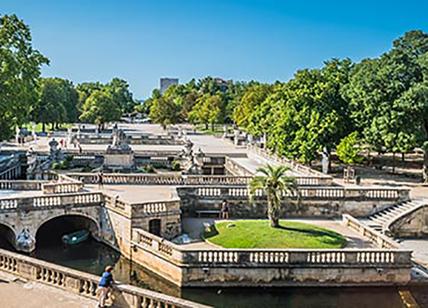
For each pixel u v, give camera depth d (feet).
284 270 101.60
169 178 161.17
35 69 200.54
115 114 430.20
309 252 101.91
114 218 125.39
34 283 72.43
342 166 234.58
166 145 313.32
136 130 456.04
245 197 141.69
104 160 230.48
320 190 143.54
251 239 113.70
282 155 208.33
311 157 196.13
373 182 182.91
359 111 196.34
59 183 139.85
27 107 199.11
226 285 101.50
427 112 178.60
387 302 98.73
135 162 246.88
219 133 435.94
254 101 375.66
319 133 193.67
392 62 191.42
